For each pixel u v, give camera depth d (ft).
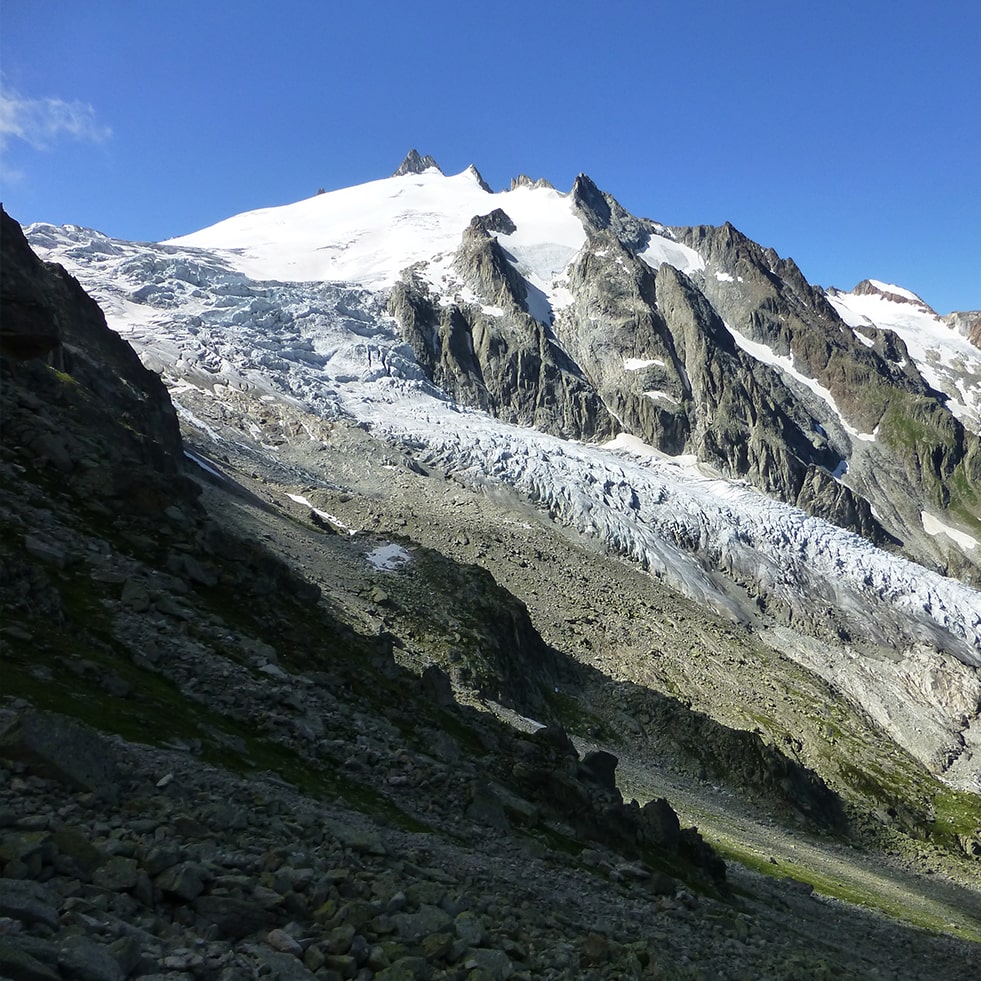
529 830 106.63
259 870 48.11
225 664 96.48
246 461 594.24
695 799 325.62
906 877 337.11
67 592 93.04
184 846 46.91
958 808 452.35
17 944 28.66
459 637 324.39
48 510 111.65
